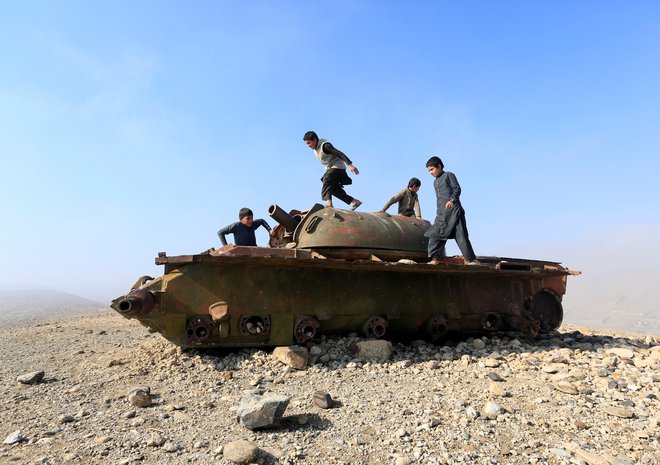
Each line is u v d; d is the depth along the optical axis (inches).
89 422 170.7
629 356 266.4
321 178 356.8
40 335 394.6
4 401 194.9
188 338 259.4
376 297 297.0
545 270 337.1
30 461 136.6
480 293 331.3
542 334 353.7
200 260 248.4
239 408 171.0
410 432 161.5
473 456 143.3
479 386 217.9
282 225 344.5
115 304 234.2
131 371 239.8
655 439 155.9
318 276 285.1
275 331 270.2
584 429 166.1
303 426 167.8
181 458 141.0
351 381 228.2
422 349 297.1
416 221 350.9
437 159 304.8
